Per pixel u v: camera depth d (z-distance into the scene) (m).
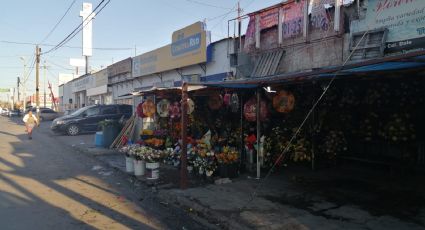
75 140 20.08
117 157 13.66
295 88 9.74
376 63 5.06
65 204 7.41
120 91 27.72
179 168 10.82
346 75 6.46
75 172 10.97
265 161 9.91
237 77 12.84
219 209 6.79
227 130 11.16
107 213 6.86
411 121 8.54
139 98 15.93
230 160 9.16
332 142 9.65
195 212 6.93
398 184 8.18
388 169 9.33
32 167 11.76
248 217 6.30
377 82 8.62
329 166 10.28
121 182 9.59
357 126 9.53
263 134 10.27
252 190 8.03
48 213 6.77
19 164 12.32
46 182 9.50
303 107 10.20
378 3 8.55
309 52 10.36
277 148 9.99
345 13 9.43
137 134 15.86
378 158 9.45
